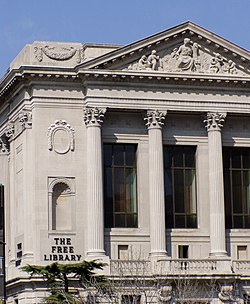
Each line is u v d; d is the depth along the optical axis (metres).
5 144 131.88
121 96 120.31
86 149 120.31
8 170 130.75
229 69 123.88
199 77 122.00
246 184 126.81
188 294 114.56
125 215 122.06
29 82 119.81
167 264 117.06
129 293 111.62
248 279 118.94
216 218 121.81
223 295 117.56
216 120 123.12
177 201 123.88
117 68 120.12
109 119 122.12
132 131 122.56
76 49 121.31
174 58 122.38
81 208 119.50
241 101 123.94
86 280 107.81
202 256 122.62
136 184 122.69
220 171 122.69
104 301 110.19
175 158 124.62
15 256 122.50
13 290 119.75
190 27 122.25
